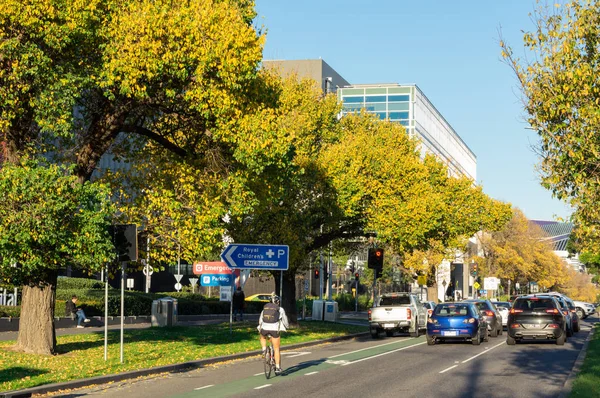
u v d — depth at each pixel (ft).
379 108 324.60
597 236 48.19
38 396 50.26
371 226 120.26
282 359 78.69
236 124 74.13
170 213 77.56
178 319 145.07
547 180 45.44
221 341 94.99
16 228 61.52
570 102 44.96
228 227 111.14
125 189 86.17
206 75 71.15
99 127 74.23
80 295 133.69
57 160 78.28
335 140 132.36
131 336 96.58
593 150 43.73
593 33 45.68
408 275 256.73
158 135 80.59
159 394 50.62
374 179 119.14
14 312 108.06
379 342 109.29
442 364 72.33
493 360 76.84
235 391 51.80
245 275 147.23
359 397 48.42
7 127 68.03
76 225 64.69
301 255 118.21
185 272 241.14
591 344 91.97
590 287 468.34
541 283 335.06
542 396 49.44
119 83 69.46
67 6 64.95
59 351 74.79
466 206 172.76
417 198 119.55
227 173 79.61
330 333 118.83
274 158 76.38
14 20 63.52
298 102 127.65
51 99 65.00
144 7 68.08
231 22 71.15
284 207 111.55
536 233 332.19
